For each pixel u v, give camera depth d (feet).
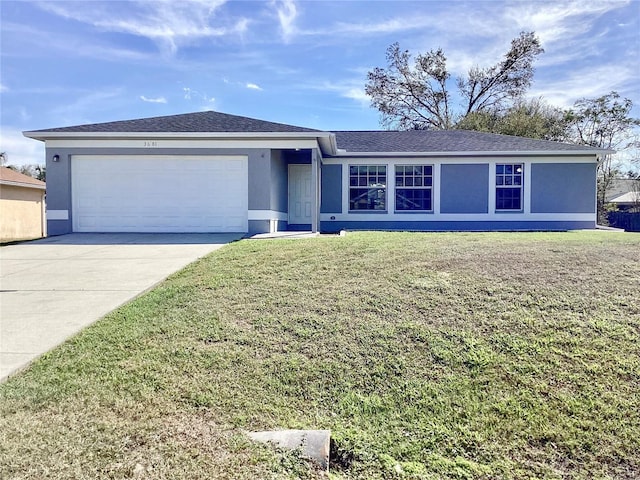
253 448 9.59
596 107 102.27
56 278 23.24
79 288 21.21
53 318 17.03
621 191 106.01
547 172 52.13
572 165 51.90
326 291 19.07
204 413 11.02
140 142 41.65
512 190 52.54
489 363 13.33
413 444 10.27
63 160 41.78
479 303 17.19
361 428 10.78
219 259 25.77
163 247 32.60
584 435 10.48
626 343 14.15
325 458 9.50
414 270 21.26
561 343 14.29
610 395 11.82
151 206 42.14
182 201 42.01
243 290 19.67
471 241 29.19
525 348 14.05
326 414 11.32
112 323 16.40
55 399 11.28
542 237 32.32
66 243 35.17
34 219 71.41
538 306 16.79
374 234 35.42
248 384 12.46
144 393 11.73
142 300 18.97
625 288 18.19
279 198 47.32
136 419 10.50
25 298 19.67
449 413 11.32
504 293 18.02
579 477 9.34
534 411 11.31
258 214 41.57
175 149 41.63
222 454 9.32
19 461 8.72
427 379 12.71
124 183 42.06
